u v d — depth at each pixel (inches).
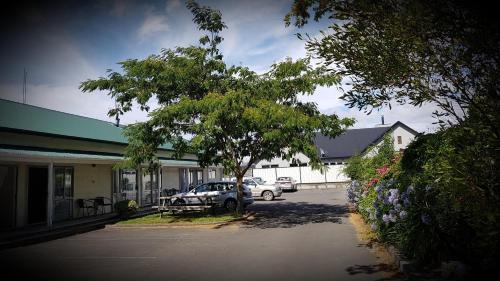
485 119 144.3
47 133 610.2
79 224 615.8
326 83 571.5
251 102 551.2
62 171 674.2
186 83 613.0
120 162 701.3
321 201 935.7
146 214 768.9
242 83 617.6
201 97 637.3
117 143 784.3
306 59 592.4
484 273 221.5
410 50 175.3
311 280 263.1
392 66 182.9
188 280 278.8
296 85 593.9
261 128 557.3
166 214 758.5
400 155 472.4
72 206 690.2
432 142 301.7
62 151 621.9
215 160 675.4
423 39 163.5
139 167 788.0
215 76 631.2
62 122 737.6
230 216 659.4
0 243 460.1
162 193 984.3
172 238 487.2
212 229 554.6
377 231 380.2
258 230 519.8
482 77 155.6
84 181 723.4
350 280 258.8
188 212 773.3
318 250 366.9
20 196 588.4
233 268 308.0
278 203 920.9
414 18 157.1
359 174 639.1
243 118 534.6
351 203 757.3
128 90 609.9
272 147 633.6
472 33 147.5
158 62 585.6
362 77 196.5
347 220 579.2
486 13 140.9
